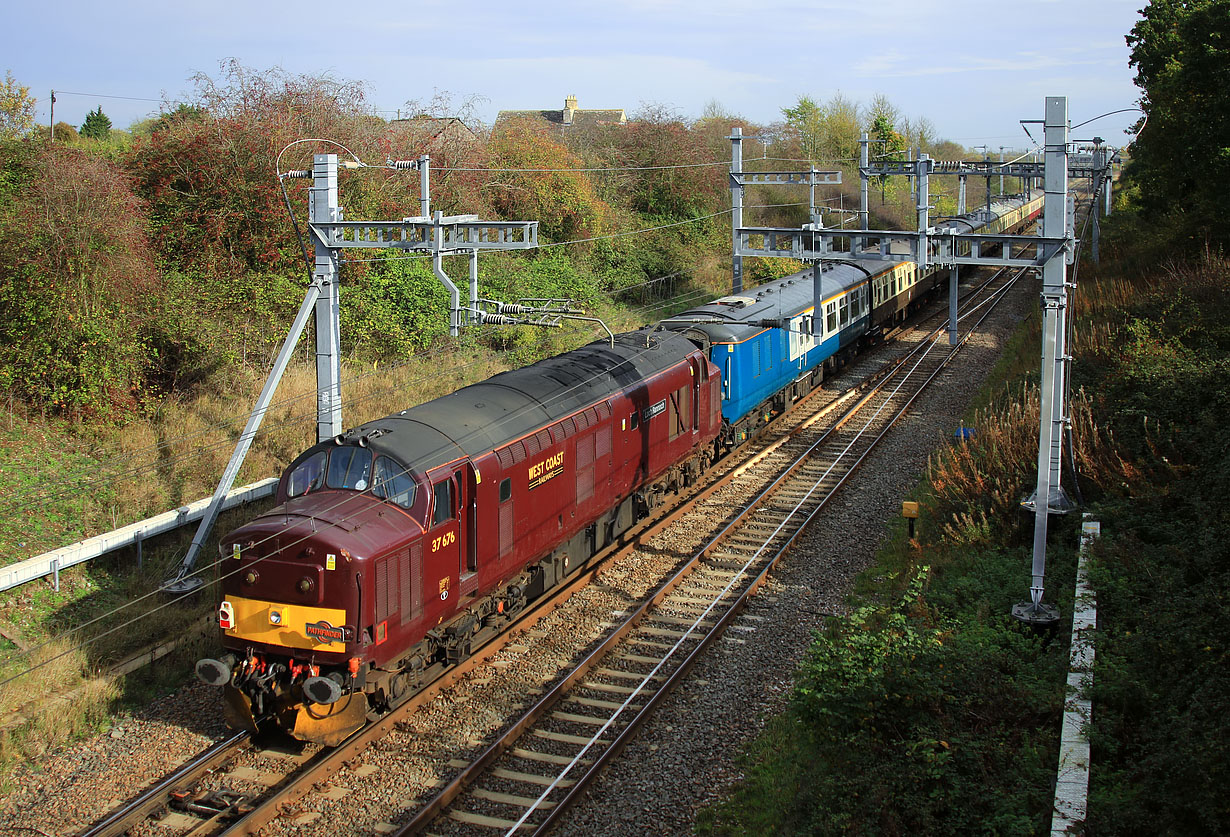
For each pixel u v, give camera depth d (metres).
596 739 11.01
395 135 32.47
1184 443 15.85
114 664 12.62
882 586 15.05
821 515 18.83
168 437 18.33
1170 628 10.32
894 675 10.27
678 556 17.03
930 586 14.41
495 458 12.81
